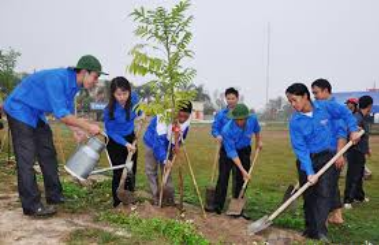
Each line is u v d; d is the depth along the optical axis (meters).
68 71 6.29
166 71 6.45
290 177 12.16
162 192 6.90
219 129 8.67
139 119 7.05
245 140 7.57
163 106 6.55
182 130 6.85
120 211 6.58
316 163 6.18
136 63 6.41
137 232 5.66
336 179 6.19
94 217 6.41
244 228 6.30
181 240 5.41
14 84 20.55
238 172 7.71
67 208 6.86
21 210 6.71
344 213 8.08
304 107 6.13
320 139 6.16
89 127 6.15
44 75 6.21
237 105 7.28
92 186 8.70
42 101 6.24
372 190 10.49
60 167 11.30
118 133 6.99
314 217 6.16
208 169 13.24
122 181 6.72
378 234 6.83
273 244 5.68
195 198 8.72
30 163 6.29
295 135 6.21
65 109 6.09
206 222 6.43
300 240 5.96
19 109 6.20
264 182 11.18
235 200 7.37
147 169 7.34
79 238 5.40
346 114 6.37
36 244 5.20
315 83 7.21
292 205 7.52
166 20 6.30
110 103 6.82
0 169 10.28
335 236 6.64
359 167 8.61
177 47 6.46
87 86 6.41
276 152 19.06
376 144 24.28
